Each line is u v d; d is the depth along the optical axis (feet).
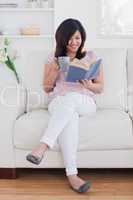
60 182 7.61
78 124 7.46
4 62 8.83
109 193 6.97
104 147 7.52
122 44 14.79
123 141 7.48
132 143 7.51
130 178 7.83
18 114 7.87
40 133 7.53
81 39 8.29
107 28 14.74
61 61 8.07
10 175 7.84
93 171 8.32
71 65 7.95
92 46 14.84
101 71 8.34
